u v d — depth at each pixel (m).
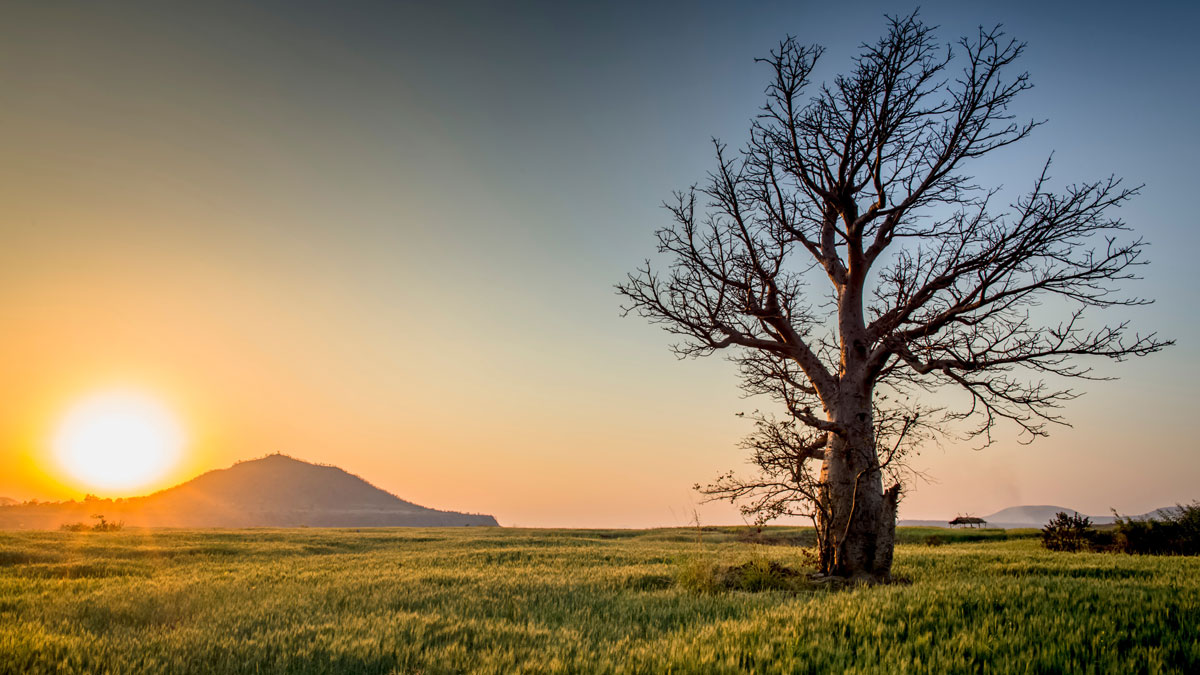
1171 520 30.52
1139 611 9.38
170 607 11.80
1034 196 14.75
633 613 11.01
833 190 16.66
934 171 15.77
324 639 8.62
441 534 50.66
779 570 15.20
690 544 37.44
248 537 40.97
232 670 7.43
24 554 24.20
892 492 14.95
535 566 23.05
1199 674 7.02
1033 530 51.31
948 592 10.99
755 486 15.37
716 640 8.31
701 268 17.22
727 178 17.31
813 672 7.17
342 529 61.91
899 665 7.04
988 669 7.04
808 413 15.16
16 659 7.61
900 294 16.41
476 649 8.47
